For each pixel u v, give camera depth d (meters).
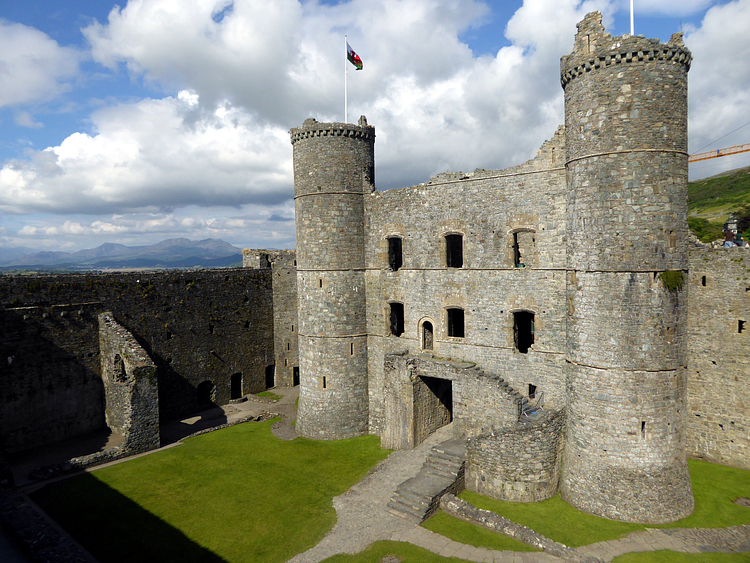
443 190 26.64
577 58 19.28
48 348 27.67
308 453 26.58
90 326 29.59
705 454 24.30
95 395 29.75
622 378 18.69
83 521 19.23
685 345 19.14
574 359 20.08
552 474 21.12
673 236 18.44
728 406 23.53
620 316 18.67
